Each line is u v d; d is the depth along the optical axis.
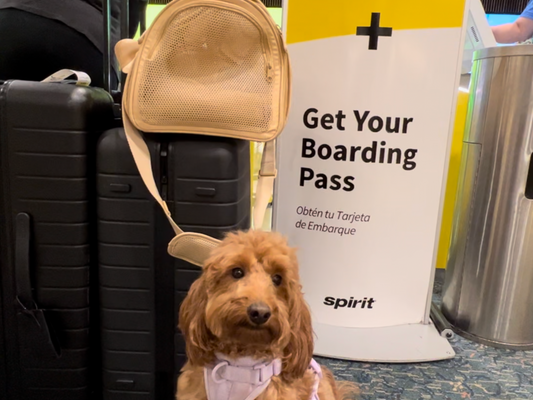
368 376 1.38
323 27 1.42
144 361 1.09
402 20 1.40
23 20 1.27
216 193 1.00
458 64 1.43
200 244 0.93
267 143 1.06
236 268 0.81
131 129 0.96
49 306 1.07
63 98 0.99
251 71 0.99
